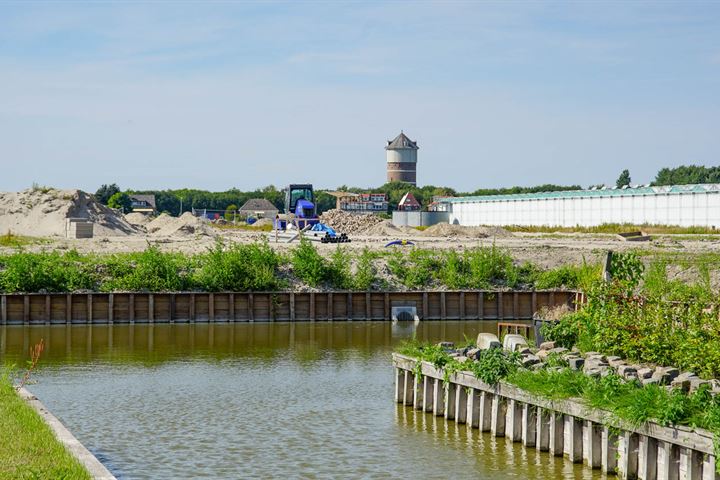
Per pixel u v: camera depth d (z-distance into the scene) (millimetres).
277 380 49062
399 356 41500
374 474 31797
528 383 32938
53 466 23516
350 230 144125
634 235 119062
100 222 124688
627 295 45500
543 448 32812
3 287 72875
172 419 39906
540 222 169875
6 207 125125
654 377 32344
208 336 66500
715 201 134750
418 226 181500
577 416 30609
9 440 26047
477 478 31094
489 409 35750
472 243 106562
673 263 79375
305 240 82375
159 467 32594
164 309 74062
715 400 27031
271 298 75500
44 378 49469
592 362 34719
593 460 30734
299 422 39281
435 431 36906
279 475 31703
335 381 48781
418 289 79562
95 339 64438
